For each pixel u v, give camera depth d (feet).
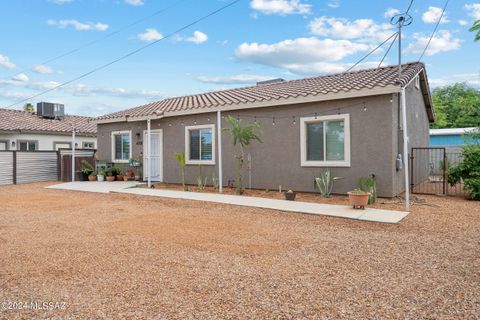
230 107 41.93
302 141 37.65
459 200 34.22
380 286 13.16
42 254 17.19
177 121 48.34
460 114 96.37
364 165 34.14
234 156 42.88
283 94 40.04
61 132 70.13
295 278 14.01
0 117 69.00
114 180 54.70
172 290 12.89
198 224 24.08
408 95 39.93
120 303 11.84
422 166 49.24
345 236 20.77
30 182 54.70
